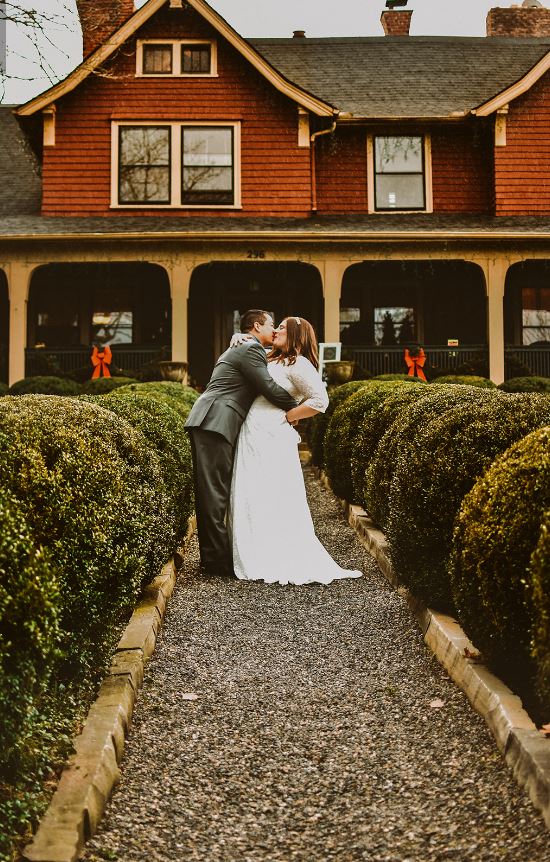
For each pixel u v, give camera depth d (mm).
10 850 2369
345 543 7344
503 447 4254
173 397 9219
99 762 2947
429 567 4539
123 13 19938
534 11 22922
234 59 17516
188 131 17500
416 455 4652
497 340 16656
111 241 16359
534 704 3451
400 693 3916
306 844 2680
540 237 16344
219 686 4059
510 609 3238
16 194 18594
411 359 16531
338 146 18094
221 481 6297
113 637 3881
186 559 6906
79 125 17422
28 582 2492
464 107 18266
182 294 16453
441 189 18125
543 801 2672
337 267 16609
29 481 3154
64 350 17109
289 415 6324
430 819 2787
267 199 17516
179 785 3080
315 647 4609
